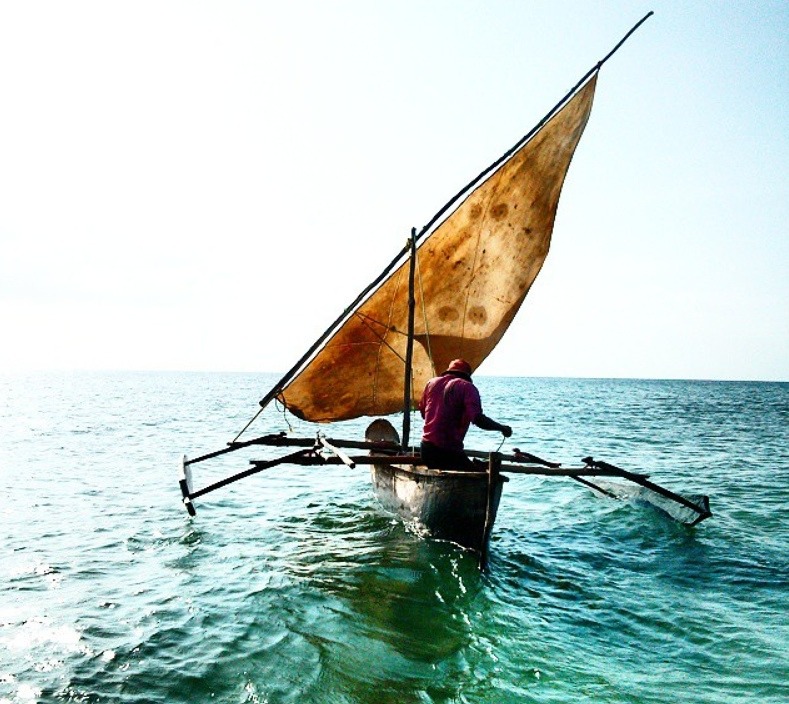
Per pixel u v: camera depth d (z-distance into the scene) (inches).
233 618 239.6
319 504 456.1
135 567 303.1
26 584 277.0
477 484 306.7
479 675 199.0
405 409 410.3
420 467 375.9
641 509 430.6
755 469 657.6
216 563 309.6
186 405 2000.5
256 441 426.9
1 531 370.6
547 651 217.6
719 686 194.2
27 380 6471.5
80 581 281.6
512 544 353.4
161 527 383.2
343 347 445.4
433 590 273.9
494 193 410.3
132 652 209.6
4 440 874.8
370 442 434.3
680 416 1642.5
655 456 767.7
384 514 414.6
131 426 1148.5
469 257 425.7
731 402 2741.1
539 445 892.6
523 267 435.5
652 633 234.2
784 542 361.7
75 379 7672.2
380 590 273.0
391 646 218.7
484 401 2613.2
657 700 185.2
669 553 338.3
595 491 494.9
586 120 411.5
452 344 450.3
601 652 217.6
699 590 281.6
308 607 252.1
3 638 219.8
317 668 200.7
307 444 434.6
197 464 665.0
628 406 2255.2
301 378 445.1
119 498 471.2
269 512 427.8
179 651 210.8
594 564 318.7
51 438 908.6
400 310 439.2
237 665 201.5
